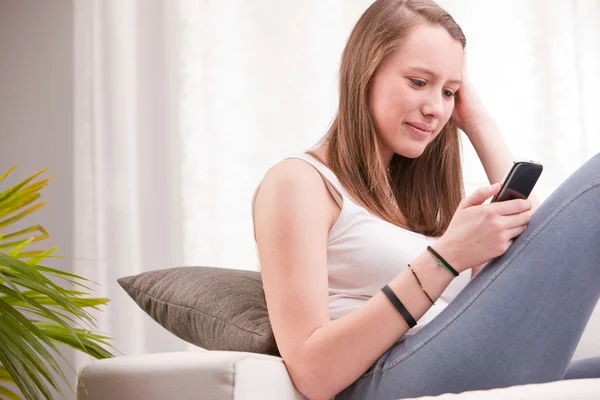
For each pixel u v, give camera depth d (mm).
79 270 3240
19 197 1749
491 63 3107
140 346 3170
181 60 3229
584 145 3084
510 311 1121
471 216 1185
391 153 1605
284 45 3170
